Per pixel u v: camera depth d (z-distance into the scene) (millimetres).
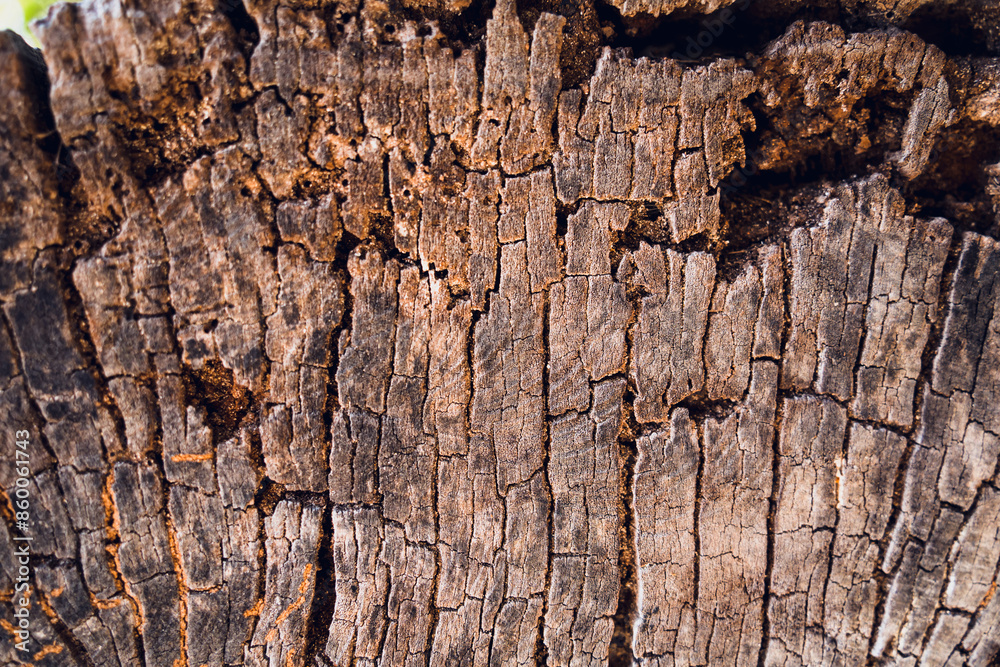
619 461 425
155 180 407
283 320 414
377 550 422
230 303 412
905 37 412
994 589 430
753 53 419
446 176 412
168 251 408
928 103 416
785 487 427
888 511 428
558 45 409
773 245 420
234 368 414
